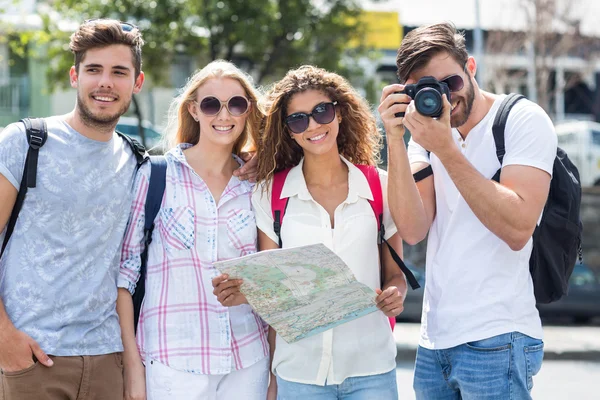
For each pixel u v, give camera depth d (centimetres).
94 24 354
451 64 339
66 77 1555
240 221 371
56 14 1582
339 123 387
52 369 334
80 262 343
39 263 336
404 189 351
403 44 350
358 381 357
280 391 360
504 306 337
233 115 376
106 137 355
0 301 330
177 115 399
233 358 362
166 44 1534
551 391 824
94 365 343
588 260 1397
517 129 340
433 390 361
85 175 347
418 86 332
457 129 360
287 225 364
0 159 336
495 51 2262
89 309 343
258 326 375
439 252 357
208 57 1591
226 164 389
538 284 349
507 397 334
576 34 2178
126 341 362
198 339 357
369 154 391
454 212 352
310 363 354
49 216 339
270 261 316
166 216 367
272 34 1495
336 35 1581
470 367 339
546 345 1071
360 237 362
